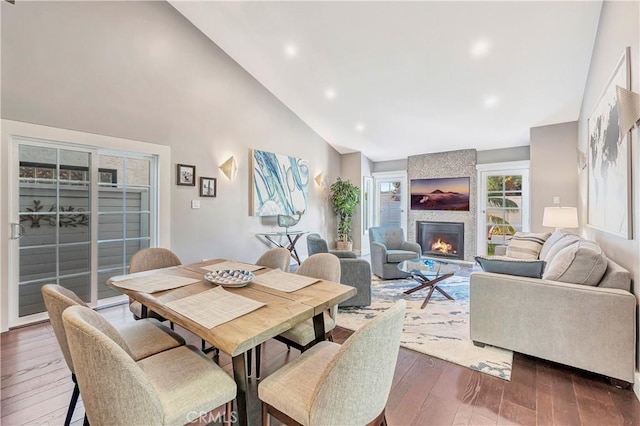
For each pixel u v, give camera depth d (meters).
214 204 4.32
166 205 3.76
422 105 4.55
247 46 4.17
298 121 5.71
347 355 0.92
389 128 5.46
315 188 6.20
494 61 3.44
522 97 3.99
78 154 3.11
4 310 2.66
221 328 1.15
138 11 3.48
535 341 2.11
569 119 4.36
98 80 3.17
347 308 3.28
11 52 2.64
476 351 2.32
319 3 3.15
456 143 5.70
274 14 3.47
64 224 3.04
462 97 4.19
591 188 3.09
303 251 5.96
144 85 3.54
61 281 3.03
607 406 1.70
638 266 1.84
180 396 1.11
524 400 1.75
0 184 2.62
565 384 1.91
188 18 3.94
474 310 2.37
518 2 2.72
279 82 4.82
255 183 4.83
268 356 2.28
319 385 0.95
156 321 1.78
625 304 1.82
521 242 3.92
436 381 1.95
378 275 4.66
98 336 0.89
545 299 2.07
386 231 5.26
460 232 5.99
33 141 2.81
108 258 3.37
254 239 4.91
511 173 5.50
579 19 2.78
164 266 2.47
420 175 6.51
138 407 0.92
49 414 1.64
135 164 3.57
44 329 2.73
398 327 1.04
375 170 7.31
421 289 4.02
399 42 3.43
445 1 2.84
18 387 1.88
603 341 1.89
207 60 4.20
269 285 1.72
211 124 4.27
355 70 4.06
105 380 0.90
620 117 1.94
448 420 1.59
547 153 4.60
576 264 2.06
